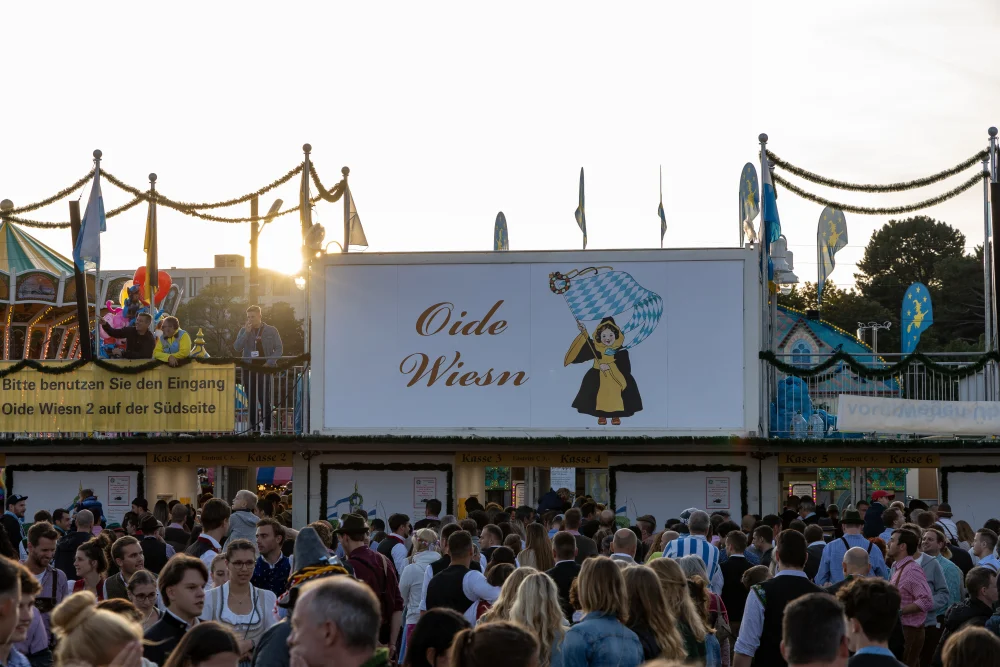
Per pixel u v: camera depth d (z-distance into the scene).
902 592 12.73
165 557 13.77
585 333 25.03
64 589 11.73
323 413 25.41
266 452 25.78
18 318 32.78
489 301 25.30
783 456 24.88
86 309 26.05
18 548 16.59
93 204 26.25
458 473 25.91
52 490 26.09
